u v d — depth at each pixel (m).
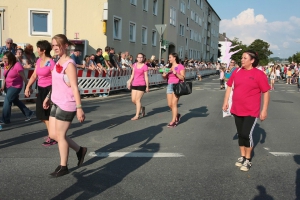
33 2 18.64
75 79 4.11
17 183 4.07
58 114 4.16
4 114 7.33
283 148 6.08
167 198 3.73
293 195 3.90
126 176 4.41
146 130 7.39
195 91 19.00
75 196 3.71
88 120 8.41
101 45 19.50
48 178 4.25
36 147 5.71
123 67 17.08
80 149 4.63
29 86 5.95
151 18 28.20
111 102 12.37
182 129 7.61
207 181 4.30
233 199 3.75
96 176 4.38
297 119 9.40
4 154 5.27
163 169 4.73
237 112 4.81
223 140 6.59
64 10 18.88
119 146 5.95
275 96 17.19
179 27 40.06
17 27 18.69
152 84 20.42
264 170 4.79
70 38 19.20
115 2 21.03
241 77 4.75
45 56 5.82
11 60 7.18
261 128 7.98
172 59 7.73
